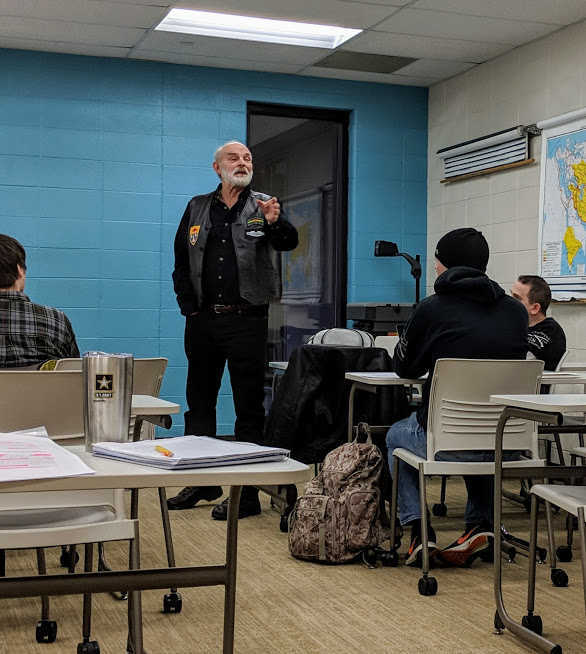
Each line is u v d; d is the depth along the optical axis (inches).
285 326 299.1
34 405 88.4
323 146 303.3
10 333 120.2
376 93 302.0
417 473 144.6
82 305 273.9
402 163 305.4
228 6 229.5
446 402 134.5
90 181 273.7
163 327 281.6
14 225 267.0
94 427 65.4
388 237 304.3
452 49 263.7
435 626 115.1
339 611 120.9
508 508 193.3
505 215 267.9
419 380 146.2
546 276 246.7
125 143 276.5
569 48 242.5
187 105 282.0
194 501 189.5
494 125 273.6
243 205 178.4
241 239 177.2
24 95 267.0
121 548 152.0
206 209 180.2
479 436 136.1
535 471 110.8
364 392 178.5
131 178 277.4
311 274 301.9
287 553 152.5
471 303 140.5
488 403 135.6
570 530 150.9
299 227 299.0
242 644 107.2
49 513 83.6
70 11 232.7
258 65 282.4
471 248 143.9
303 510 147.9
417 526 143.2
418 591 130.7
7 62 265.3
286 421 178.7
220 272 177.8
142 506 191.5
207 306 180.2
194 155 283.0
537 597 128.1
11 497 85.6
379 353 180.9
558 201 242.7
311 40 259.8
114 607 121.3
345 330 215.8
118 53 269.9
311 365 179.5
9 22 241.8
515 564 147.3
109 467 56.2
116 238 276.5
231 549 70.1
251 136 293.7
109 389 65.6
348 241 303.7
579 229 234.7
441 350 139.3
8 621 114.6
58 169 270.7
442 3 226.2
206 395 184.7
